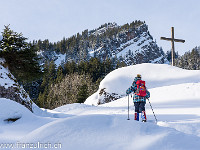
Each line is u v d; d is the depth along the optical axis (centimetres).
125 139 228
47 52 15725
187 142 219
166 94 1402
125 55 19412
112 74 2827
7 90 1007
